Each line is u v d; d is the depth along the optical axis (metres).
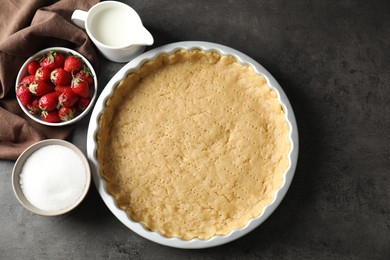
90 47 0.72
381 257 0.74
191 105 0.73
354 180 0.75
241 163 0.72
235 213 0.70
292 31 0.79
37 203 0.66
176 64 0.74
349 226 0.74
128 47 0.70
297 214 0.74
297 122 0.76
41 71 0.70
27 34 0.70
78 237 0.71
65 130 0.73
